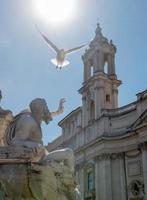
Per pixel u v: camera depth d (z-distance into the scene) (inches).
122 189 1375.5
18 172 222.2
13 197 217.9
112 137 1451.8
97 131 1541.6
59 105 285.6
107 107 1644.9
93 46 1793.8
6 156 227.0
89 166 1555.1
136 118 1403.8
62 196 226.8
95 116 1619.1
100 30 1841.8
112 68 1753.2
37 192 220.7
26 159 226.1
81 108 1819.6
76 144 1712.6
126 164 1398.9
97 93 1653.5
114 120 1501.0
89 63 1833.2
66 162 239.8
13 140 242.7
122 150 1423.5
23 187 221.0
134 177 1350.9
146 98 1373.0
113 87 1711.4
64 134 1979.6
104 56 1827.0
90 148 1565.0
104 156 1451.8
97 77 1680.6
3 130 262.5
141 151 1325.0
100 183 1445.6
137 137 1370.6
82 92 1792.6
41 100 269.3
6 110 268.4
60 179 229.0
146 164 1284.4
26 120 250.4
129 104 1467.8
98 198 1425.9
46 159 235.5
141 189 1306.6
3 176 219.9
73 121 1918.1
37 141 251.0
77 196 238.4
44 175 224.2
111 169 1434.5
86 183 1557.6
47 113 268.4
